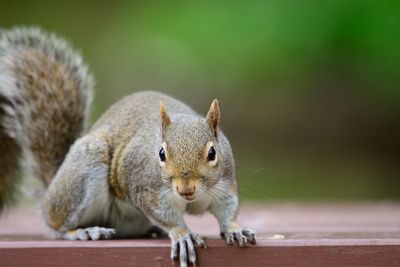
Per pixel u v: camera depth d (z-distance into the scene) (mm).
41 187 9430
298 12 19203
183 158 6855
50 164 9430
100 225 8305
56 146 9477
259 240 7066
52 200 8203
